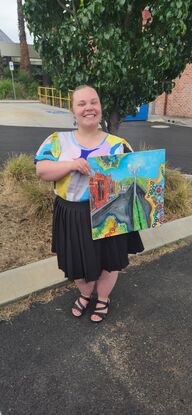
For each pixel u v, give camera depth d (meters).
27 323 2.55
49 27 3.82
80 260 2.28
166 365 2.21
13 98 25.97
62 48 3.56
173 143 9.90
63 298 2.84
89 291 2.62
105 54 3.36
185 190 4.70
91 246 2.23
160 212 2.38
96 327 2.53
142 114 15.44
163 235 3.85
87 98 2.08
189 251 3.67
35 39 3.89
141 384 2.07
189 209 4.51
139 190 2.24
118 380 2.10
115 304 2.79
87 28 3.35
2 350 2.30
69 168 2.04
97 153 2.15
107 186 2.13
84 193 2.15
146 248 3.59
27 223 3.93
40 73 30.22
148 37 3.62
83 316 2.64
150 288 3.01
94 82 3.76
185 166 7.10
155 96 4.30
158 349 2.34
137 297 2.88
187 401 1.96
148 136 11.25
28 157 5.68
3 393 2.00
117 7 3.20
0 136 10.58
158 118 16.05
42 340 2.39
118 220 2.23
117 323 2.58
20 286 2.86
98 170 2.07
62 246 2.31
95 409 1.92
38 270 3.06
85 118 2.11
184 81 15.60
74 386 2.05
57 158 2.16
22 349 2.31
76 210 2.19
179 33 3.38
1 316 2.62
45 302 2.79
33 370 2.15
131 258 3.46
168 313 2.70
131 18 3.70
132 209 2.26
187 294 2.93
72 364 2.21
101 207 2.15
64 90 4.07
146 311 2.71
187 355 2.29
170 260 3.48
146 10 3.70
